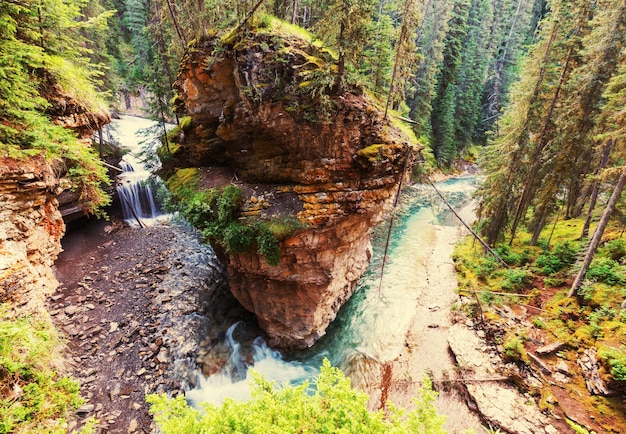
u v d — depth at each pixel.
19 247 9.06
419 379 13.93
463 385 13.33
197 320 15.90
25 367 7.29
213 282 18.92
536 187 20.78
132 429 10.81
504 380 13.24
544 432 11.13
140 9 37.31
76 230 22.69
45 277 10.49
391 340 16.12
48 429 6.62
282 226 12.42
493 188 21.45
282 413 4.81
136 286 18.05
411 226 29.75
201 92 14.89
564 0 16.86
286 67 11.71
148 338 14.52
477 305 17.25
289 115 12.08
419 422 4.87
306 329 14.73
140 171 28.78
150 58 40.28
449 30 37.78
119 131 34.28
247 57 11.98
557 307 15.42
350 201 12.90
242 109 13.45
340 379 5.36
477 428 11.86
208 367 13.67
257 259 13.37
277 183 14.10
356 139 12.31
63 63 11.56
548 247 20.53
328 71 10.93
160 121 21.69
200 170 16.64
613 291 14.51
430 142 40.75
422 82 35.06
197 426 4.45
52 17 10.75
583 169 20.66
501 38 50.78
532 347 13.98
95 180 15.16
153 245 22.55
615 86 14.68
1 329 6.69
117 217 25.25
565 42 17.17
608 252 16.95
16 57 8.96
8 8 9.37
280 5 17.81
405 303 18.95
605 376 11.56
